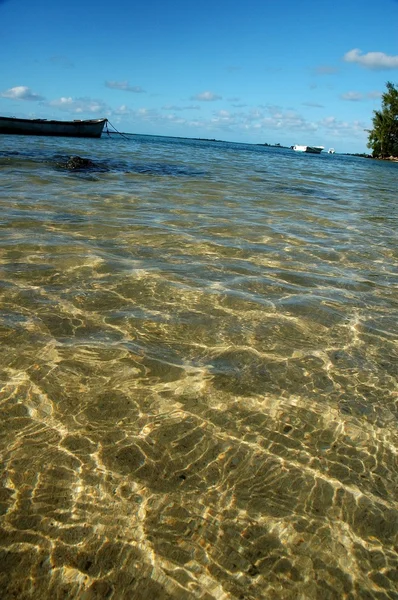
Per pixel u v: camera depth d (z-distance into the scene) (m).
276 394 2.88
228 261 5.38
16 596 1.62
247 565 1.80
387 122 61.12
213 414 2.66
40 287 4.17
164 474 2.21
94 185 10.56
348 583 1.76
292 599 1.69
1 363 2.95
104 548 1.82
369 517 2.05
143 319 3.72
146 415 2.61
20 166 12.94
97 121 37.44
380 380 3.11
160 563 1.78
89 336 3.38
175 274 4.79
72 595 1.64
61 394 2.71
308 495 2.15
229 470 2.26
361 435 2.57
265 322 3.83
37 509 1.96
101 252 5.32
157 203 8.83
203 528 1.94
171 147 38.75
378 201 12.59
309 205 10.42
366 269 5.52
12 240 5.48
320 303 4.32
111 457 2.28
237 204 9.56
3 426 2.42
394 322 4.02
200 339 3.48
